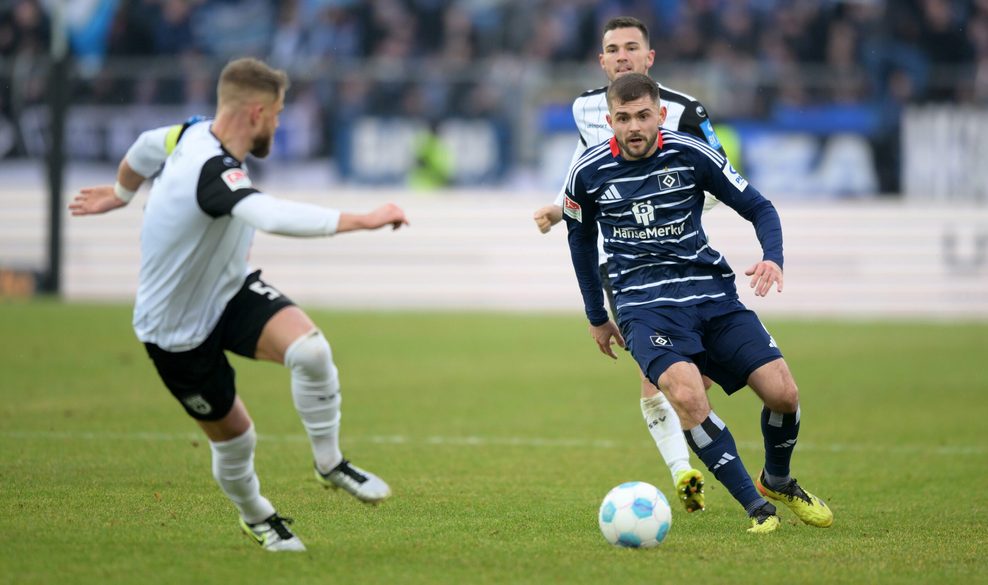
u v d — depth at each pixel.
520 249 67.19
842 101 66.50
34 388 38.44
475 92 66.94
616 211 20.92
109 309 61.06
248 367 45.25
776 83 66.31
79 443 29.23
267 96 17.06
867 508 23.62
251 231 17.59
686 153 20.61
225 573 16.94
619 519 19.02
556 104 66.56
